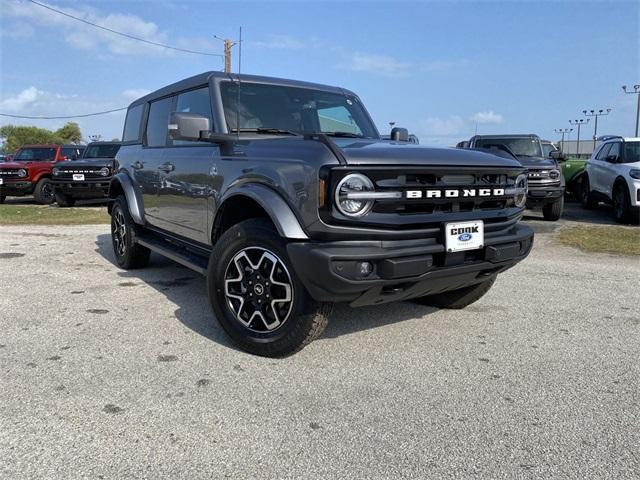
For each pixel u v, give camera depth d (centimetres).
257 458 244
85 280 581
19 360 353
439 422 278
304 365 349
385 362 357
